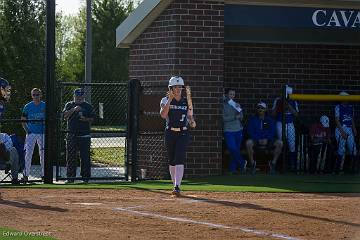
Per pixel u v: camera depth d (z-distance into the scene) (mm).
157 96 28719
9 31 40250
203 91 29953
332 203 21547
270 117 31844
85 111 28891
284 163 31094
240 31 33438
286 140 31250
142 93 28734
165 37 30156
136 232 16594
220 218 18609
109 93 53031
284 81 34750
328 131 31422
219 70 30094
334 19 31984
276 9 31625
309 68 34969
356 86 35469
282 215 19156
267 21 31656
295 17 31812
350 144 31797
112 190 24906
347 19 32031
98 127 53500
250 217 18781
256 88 34500
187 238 15969
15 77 39656
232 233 16578
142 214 19188
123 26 31422
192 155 29844
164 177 29734
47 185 26609
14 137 28969
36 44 40594
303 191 24875
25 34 40406
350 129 31906
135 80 28422
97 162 39375
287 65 34750
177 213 19391
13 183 27141
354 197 23266
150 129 28672
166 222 17953
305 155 31453
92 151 42156
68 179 27953
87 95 38500
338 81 35281
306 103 34656
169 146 23625
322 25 31938
